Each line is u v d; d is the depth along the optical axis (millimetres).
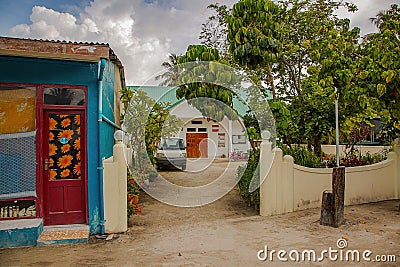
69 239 5605
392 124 9109
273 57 8297
